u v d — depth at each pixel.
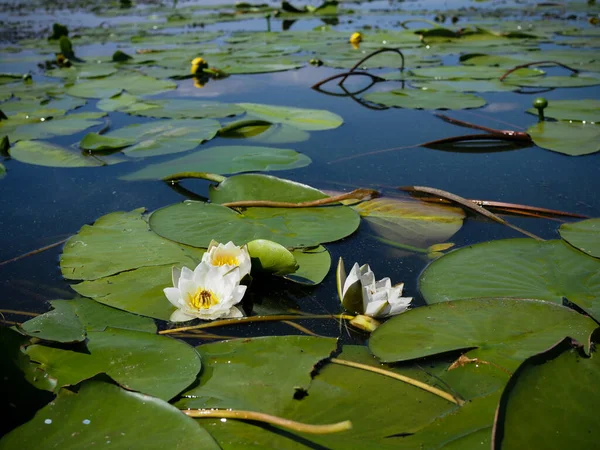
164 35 3.87
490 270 0.97
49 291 0.96
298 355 0.83
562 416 0.72
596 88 2.12
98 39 3.74
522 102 1.92
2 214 1.18
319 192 1.18
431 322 0.87
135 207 1.19
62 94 2.13
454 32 3.39
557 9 4.90
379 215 1.16
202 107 1.82
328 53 3.02
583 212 1.16
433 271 0.98
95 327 0.88
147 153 1.42
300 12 5.03
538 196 1.22
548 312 0.88
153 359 0.83
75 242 1.05
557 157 1.41
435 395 0.79
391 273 1.00
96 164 1.39
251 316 0.92
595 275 0.95
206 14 5.30
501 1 5.78
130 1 5.92
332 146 1.49
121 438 0.72
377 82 2.32
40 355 0.83
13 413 0.75
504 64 2.59
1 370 0.76
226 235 1.07
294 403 0.78
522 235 1.09
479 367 0.81
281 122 1.68
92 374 0.81
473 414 0.76
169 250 1.03
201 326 0.90
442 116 1.77
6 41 3.63
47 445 0.72
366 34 3.66
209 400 0.78
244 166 1.32
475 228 1.12
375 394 0.79
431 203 1.20
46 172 1.36
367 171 1.35
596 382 0.76
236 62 2.79
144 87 2.23
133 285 0.96
